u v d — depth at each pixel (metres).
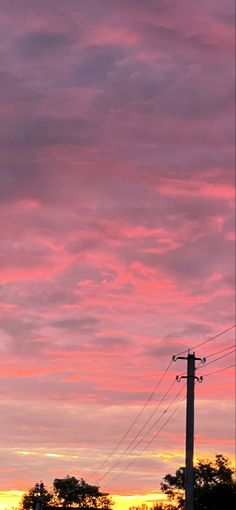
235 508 93.81
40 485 155.75
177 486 108.81
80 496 165.38
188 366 63.53
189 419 62.75
